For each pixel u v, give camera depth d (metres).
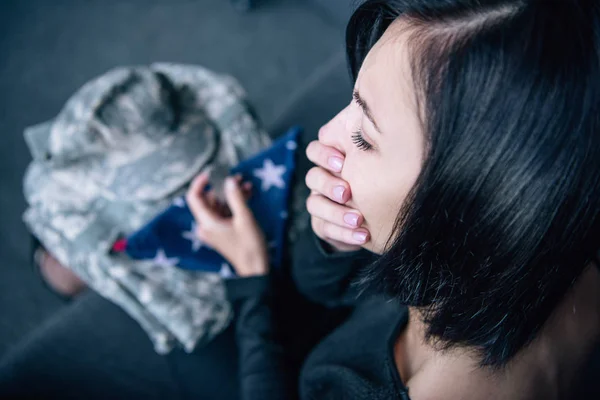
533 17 0.34
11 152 1.70
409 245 0.45
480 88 0.36
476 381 0.53
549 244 0.40
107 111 0.95
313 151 0.54
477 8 0.36
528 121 0.35
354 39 0.52
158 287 0.97
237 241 0.91
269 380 0.82
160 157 0.98
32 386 0.96
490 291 0.45
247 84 1.83
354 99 0.48
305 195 1.02
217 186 0.98
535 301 0.46
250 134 1.07
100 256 0.96
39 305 1.52
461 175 0.39
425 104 0.38
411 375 0.59
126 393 0.98
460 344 0.50
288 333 0.97
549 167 0.36
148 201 0.98
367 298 0.72
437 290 0.48
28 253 1.57
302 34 1.91
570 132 0.35
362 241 0.55
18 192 1.65
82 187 0.98
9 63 1.85
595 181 0.38
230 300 0.90
